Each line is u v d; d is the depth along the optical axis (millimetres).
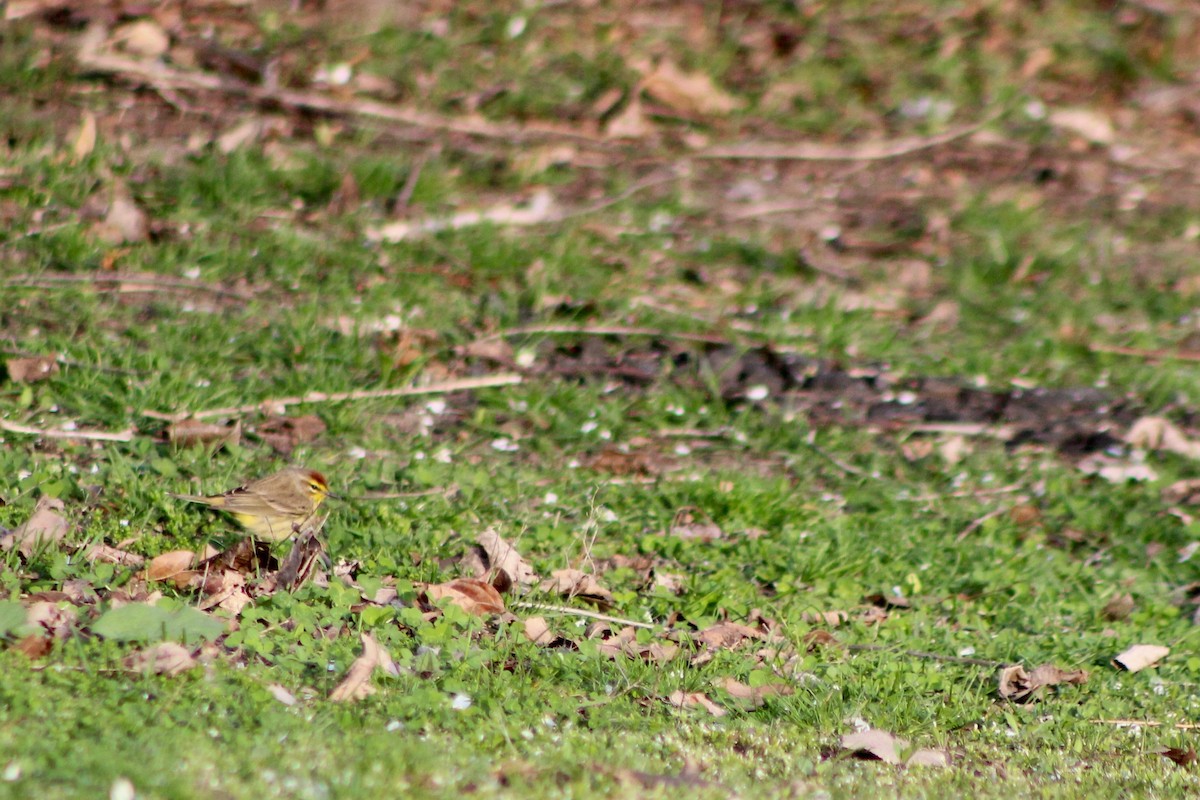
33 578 9172
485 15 21109
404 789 6684
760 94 21141
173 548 9984
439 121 19250
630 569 10922
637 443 13867
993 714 9273
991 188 19969
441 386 13945
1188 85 22641
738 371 15375
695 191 19062
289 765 6801
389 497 11516
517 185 18359
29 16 18844
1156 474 14289
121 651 8086
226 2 20172
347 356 14086
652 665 9180
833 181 19734
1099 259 18641
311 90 19125
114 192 16016
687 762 7809
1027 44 22750
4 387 12547
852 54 21969
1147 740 9086
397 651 8633
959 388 15711
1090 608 11203
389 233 16641
